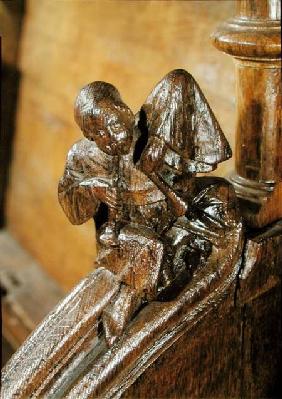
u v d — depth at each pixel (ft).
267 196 2.05
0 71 3.29
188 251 1.97
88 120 1.79
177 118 1.82
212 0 2.51
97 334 1.93
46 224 3.20
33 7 3.17
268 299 2.12
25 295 3.11
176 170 1.86
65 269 3.08
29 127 3.31
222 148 1.86
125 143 1.79
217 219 1.94
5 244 3.45
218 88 2.43
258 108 2.02
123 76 2.77
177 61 2.58
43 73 3.19
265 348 2.18
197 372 2.02
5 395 1.90
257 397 2.22
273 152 2.04
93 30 2.93
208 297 1.96
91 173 1.89
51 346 1.92
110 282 1.94
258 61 1.97
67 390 1.88
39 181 3.25
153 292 1.88
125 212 1.91
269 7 1.93
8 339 3.04
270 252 2.03
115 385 1.88
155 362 1.91
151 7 2.71
